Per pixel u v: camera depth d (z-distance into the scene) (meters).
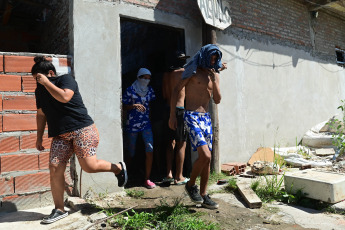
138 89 4.25
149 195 3.74
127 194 3.76
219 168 4.70
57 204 2.84
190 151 4.73
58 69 3.47
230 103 5.26
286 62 6.39
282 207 3.19
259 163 4.73
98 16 3.77
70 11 3.68
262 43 5.91
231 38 5.34
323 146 6.05
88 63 3.66
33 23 6.78
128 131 4.23
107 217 2.74
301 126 6.61
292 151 5.79
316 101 7.05
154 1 4.34
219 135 5.03
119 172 3.01
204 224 2.63
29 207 3.19
